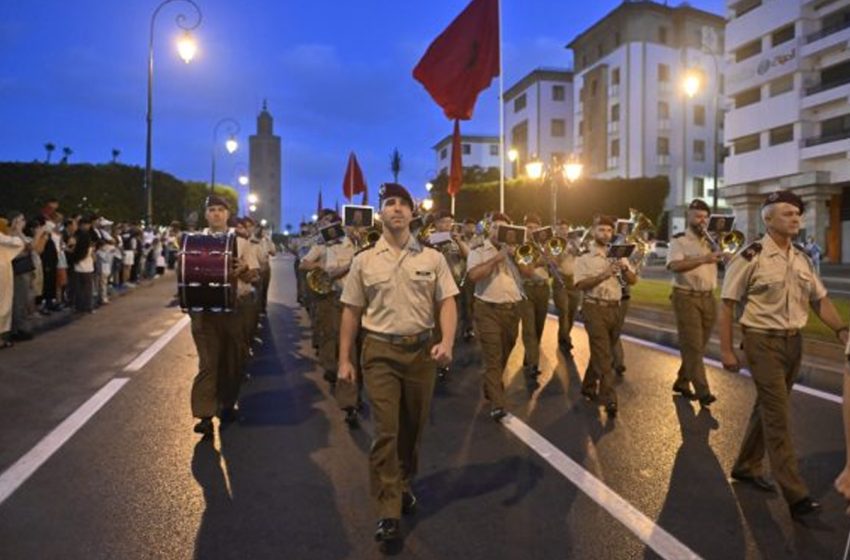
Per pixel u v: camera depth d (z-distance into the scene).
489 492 4.88
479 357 10.22
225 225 6.59
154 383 8.24
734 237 7.14
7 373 8.81
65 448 5.80
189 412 6.98
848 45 37.38
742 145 45.97
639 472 5.25
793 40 40.56
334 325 8.12
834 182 39.75
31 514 4.48
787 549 3.98
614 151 55.88
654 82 53.59
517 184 45.22
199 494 4.84
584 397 7.64
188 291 5.82
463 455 5.71
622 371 8.76
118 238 20.02
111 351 10.41
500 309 6.84
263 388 8.23
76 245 14.79
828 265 38.97
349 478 5.18
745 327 4.62
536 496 4.80
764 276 4.52
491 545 4.07
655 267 36.91
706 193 55.56
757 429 4.89
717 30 55.94
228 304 5.88
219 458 5.61
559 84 66.25
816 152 39.62
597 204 43.34
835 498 4.72
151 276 25.19
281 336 12.41
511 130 71.81
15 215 11.02
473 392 7.98
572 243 10.73
